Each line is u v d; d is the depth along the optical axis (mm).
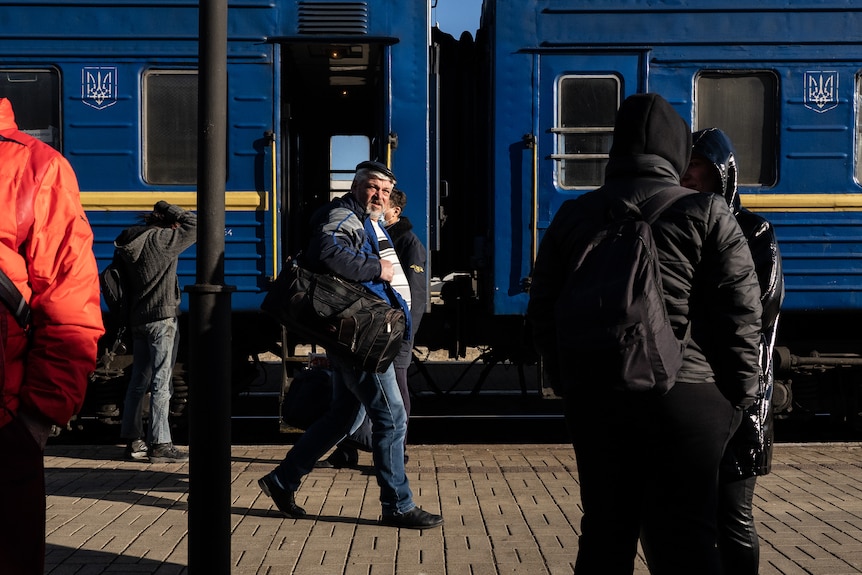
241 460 7172
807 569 4578
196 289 3518
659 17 7992
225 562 3553
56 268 2795
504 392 10586
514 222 8031
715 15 7992
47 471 6793
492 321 8648
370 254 5426
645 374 2959
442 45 9039
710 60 7992
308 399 6457
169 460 7137
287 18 7906
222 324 3549
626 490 3145
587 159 8031
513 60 8016
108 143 7867
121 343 8180
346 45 7977
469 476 6629
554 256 3369
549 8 7984
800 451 7605
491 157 8078
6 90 7852
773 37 7984
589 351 3029
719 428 3113
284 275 5195
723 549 3602
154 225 7125
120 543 5008
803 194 7992
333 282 5117
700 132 3828
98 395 8203
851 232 7988
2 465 2707
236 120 7895
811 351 8406
